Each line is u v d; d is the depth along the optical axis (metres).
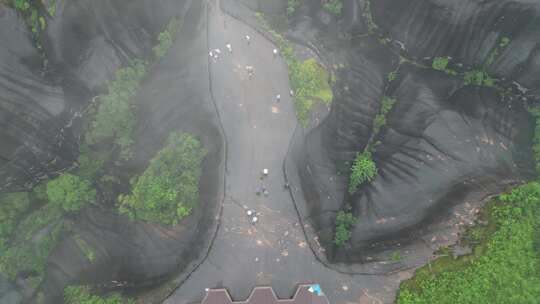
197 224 37.75
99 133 41.19
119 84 42.19
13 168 39.47
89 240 38.44
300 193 39.72
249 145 41.31
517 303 32.94
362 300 35.59
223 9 47.53
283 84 44.38
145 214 36.00
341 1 47.91
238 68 44.81
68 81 40.72
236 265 36.88
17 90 37.91
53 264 38.28
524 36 40.38
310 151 41.31
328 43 46.84
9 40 36.62
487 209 37.22
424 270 35.62
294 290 36.06
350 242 37.88
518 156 40.91
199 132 41.59
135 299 35.59
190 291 35.97
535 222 36.06
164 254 36.94
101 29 40.88
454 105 42.47
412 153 40.84
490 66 42.91
